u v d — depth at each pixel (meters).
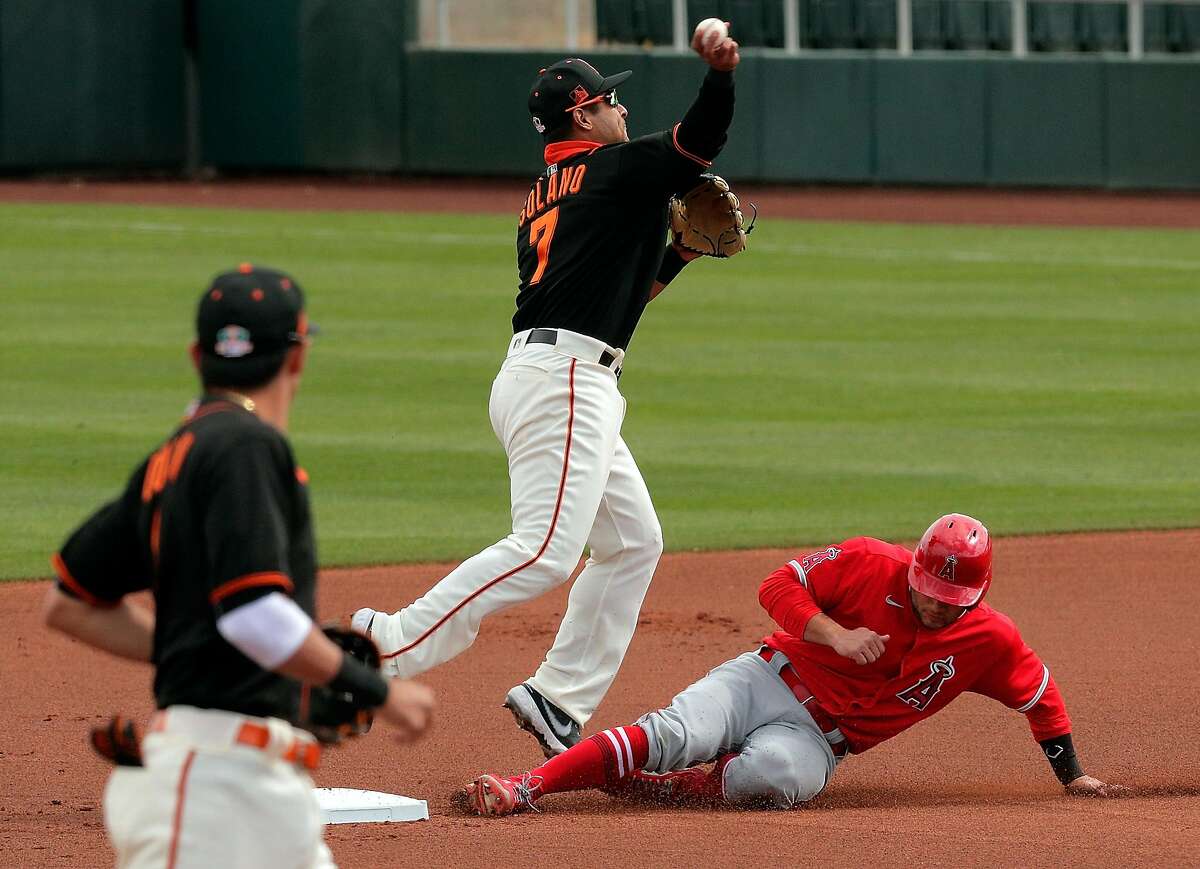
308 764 10.98
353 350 57.19
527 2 119.12
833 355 57.91
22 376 51.72
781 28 119.81
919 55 115.88
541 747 20.84
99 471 39.56
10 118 112.25
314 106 117.12
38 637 27.03
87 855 16.39
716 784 19.03
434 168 119.06
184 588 10.78
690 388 51.88
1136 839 16.98
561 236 19.80
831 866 16.00
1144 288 75.06
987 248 89.56
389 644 19.27
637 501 20.53
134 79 117.19
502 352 57.25
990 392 51.56
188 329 61.09
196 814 10.57
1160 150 114.75
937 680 18.52
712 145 19.14
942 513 36.62
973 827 17.55
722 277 78.12
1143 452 43.41
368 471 40.38
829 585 18.58
